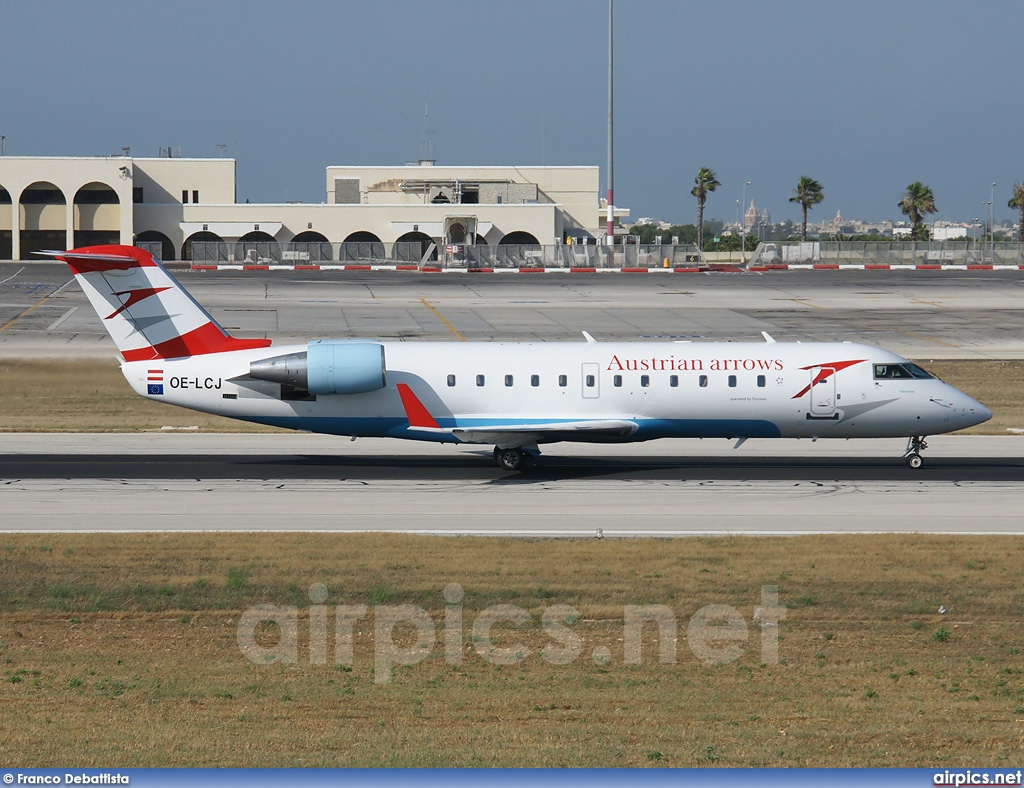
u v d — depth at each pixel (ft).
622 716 218.79
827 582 305.32
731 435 462.19
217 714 218.18
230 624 272.10
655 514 387.75
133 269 446.19
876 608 285.43
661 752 199.72
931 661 251.19
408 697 228.02
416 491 422.82
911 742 206.28
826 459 492.54
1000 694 231.91
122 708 221.25
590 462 482.28
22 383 650.43
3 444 516.32
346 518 379.76
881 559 328.70
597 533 358.64
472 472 459.32
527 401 452.76
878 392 455.22
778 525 372.99
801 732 210.79
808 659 251.80
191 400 451.53
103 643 259.39
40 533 353.31
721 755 199.00
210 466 468.34
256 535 353.10
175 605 284.20
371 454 499.10
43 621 272.92
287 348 453.58
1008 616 280.72
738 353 459.32
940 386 458.50
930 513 390.83
